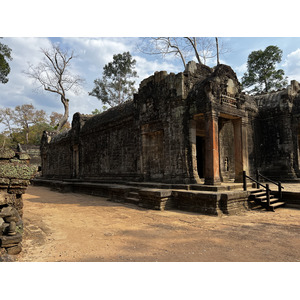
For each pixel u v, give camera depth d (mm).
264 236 6719
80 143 24125
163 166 14664
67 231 7598
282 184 15539
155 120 14555
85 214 10547
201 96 12391
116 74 37344
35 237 6855
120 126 18625
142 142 15688
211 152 11641
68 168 26859
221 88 12609
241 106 13836
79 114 24719
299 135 19516
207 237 6684
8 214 5777
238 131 13914
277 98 17875
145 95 15578
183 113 12953
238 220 8797
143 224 8430
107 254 5430
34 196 18172
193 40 27484
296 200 11164
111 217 9773
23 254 5398
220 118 15812
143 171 15477
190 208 10688
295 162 17031
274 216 9438
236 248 5738
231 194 9891
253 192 11250
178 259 5066
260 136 18078
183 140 12820
